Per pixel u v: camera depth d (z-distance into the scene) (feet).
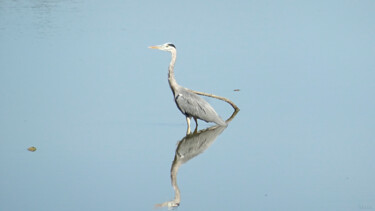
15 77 57.41
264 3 102.99
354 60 63.67
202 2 103.76
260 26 82.94
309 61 63.62
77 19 88.22
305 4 102.42
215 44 71.67
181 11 95.09
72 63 62.90
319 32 78.84
